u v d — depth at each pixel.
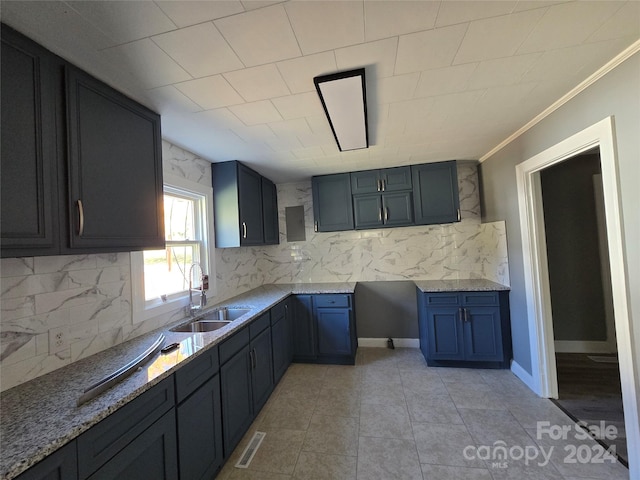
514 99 1.80
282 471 1.66
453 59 1.36
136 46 1.14
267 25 1.07
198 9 0.97
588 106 1.62
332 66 1.35
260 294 3.10
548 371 2.32
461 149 2.80
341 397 2.46
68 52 1.15
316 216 3.48
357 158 2.90
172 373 1.30
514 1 1.02
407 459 1.72
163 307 2.04
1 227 0.93
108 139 1.37
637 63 1.33
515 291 2.66
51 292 1.33
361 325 3.70
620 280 1.45
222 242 2.74
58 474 0.83
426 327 2.99
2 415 0.95
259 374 2.27
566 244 3.27
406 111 1.90
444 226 3.48
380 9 1.02
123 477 1.04
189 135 2.07
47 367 1.29
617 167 1.45
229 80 1.42
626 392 1.45
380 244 3.67
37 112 1.07
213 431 1.60
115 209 1.39
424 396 2.41
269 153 2.57
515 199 2.53
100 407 0.98
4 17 0.95
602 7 1.07
